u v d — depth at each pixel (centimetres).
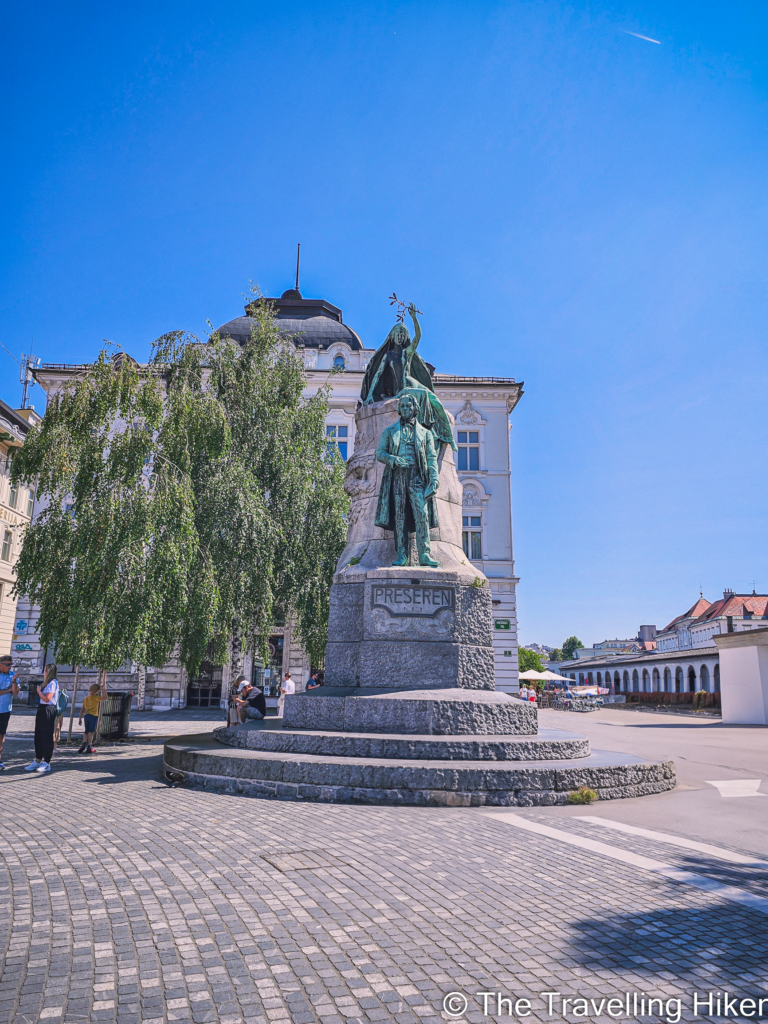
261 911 380
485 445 3628
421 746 748
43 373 3222
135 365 1302
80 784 823
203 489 1580
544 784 690
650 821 611
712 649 4262
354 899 398
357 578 971
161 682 2977
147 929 356
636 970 311
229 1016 270
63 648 1166
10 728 1753
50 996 286
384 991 290
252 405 1780
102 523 1121
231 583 1536
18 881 436
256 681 3012
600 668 7450
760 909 387
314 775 705
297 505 1777
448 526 1041
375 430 1093
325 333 3662
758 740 1716
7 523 3084
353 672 939
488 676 937
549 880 435
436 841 527
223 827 573
